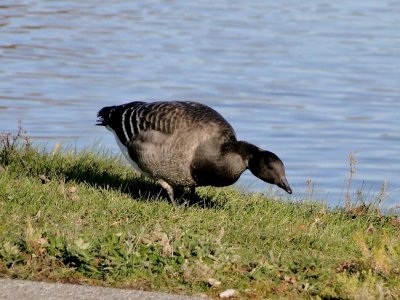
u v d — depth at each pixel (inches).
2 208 460.4
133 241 416.2
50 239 402.3
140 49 1685.5
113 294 359.3
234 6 2346.2
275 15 2215.8
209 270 392.8
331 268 423.8
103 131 1047.0
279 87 1412.4
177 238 423.5
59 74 1401.3
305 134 1133.1
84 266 387.5
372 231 516.7
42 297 349.4
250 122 1187.3
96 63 1518.2
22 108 1157.1
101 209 480.4
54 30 1823.3
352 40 1889.8
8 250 389.7
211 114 525.3
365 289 375.9
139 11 2193.7
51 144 935.0
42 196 487.8
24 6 2121.1
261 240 458.3
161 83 1398.9
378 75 1534.2
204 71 1512.1
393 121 1219.2
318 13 2269.9
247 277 399.2
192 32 1919.3
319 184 905.5
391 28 2058.3
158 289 378.6
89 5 2235.5
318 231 490.9
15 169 559.2
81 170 578.6
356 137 1127.6
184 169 516.1
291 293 387.5
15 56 1523.1
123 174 593.6
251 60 1636.3
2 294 349.1
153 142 518.3
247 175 869.2
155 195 547.2
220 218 487.8
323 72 1550.2
